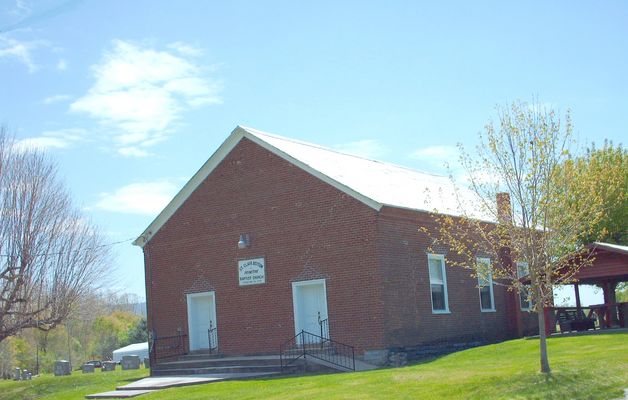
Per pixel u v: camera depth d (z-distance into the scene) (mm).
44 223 36406
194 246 31719
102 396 25281
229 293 30453
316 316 28375
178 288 32031
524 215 17891
